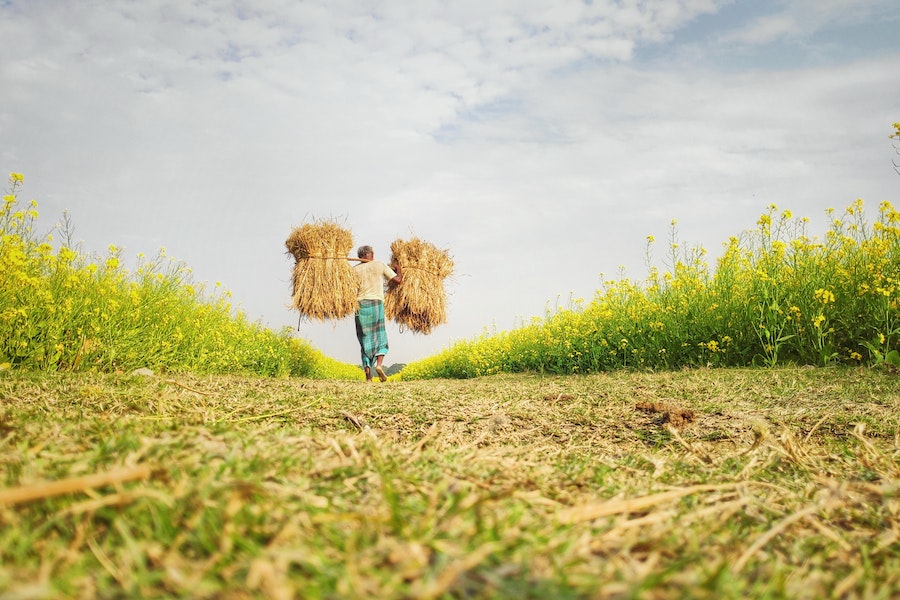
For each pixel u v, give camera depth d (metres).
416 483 1.39
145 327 6.35
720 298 6.75
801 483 1.92
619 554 1.00
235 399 3.40
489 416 3.52
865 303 5.50
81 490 0.98
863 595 0.96
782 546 1.26
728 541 1.23
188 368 7.07
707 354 6.54
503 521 1.03
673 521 1.32
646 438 3.06
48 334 4.94
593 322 8.26
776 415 3.43
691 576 0.84
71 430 1.67
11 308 4.74
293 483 1.26
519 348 10.02
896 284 5.17
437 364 13.87
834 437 2.93
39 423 1.82
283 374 10.30
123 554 0.81
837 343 5.55
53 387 3.16
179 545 0.86
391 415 3.45
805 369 5.08
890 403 3.61
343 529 0.99
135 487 1.04
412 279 9.75
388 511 1.11
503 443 2.85
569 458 2.29
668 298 7.50
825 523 1.47
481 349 11.28
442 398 4.19
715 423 3.30
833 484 1.59
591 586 0.80
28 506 0.95
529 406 3.87
